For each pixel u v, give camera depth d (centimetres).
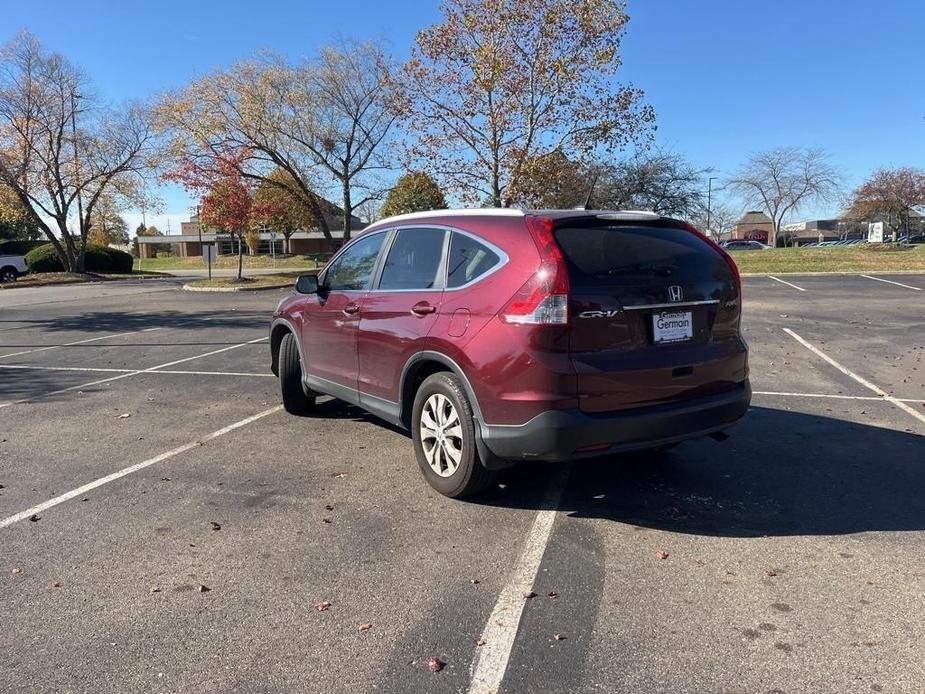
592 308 380
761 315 1432
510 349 384
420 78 2148
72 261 3784
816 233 9788
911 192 5656
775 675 267
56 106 3522
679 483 476
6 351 1167
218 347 1158
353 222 7569
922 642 287
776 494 454
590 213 415
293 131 3161
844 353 995
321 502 447
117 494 465
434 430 448
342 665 277
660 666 273
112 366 985
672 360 404
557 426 373
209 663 279
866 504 436
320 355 584
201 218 3105
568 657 280
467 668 274
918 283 2047
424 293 456
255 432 612
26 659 282
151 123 3128
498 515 423
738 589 332
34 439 601
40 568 360
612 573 350
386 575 350
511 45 2088
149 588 339
